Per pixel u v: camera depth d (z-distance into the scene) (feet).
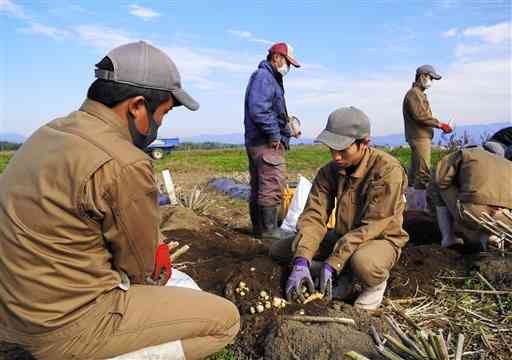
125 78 7.19
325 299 11.35
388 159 11.73
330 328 9.62
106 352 7.46
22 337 7.21
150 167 7.22
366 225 11.59
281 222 21.94
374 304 11.50
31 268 6.79
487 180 14.66
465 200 14.93
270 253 13.46
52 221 6.69
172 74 7.61
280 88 18.65
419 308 11.84
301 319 10.24
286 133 19.30
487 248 15.16
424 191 22.95
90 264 7.11
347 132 11.25
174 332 7.89
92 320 7.29
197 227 20.07
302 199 20.08
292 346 9.31
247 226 23.17
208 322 8.23
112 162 6.79
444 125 25.61
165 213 21.50
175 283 10.41
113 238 7.14
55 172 6.72
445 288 12.87
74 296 7.10
